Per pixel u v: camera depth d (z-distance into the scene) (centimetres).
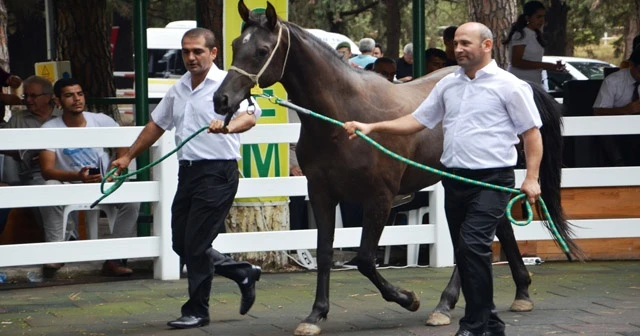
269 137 1080
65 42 1583
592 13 2978
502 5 1427
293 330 821
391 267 1142
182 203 828
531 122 715
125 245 1046
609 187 1195
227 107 758
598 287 1002
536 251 1172
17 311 918
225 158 815
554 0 2600
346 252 1209
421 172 889
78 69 1574
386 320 859
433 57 1323
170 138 1048
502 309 898
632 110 1283
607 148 1336
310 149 809
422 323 845
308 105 796
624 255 1190
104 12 1591
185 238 823
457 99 730
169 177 1055
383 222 830
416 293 983
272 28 775
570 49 3158
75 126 1083
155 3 3158
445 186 742
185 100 817
